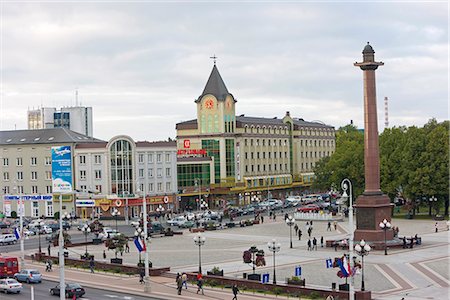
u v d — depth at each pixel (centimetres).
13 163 17088
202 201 18088
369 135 10325
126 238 10288
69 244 11131
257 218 14712
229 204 18600
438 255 9144
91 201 16100
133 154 16288
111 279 8031
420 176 13888
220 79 19850
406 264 8406
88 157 16225
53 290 6994
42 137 16900
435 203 14362
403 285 7094
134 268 8381
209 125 19525
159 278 7975
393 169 14612
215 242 11306
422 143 14150
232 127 19800
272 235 12156
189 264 8819
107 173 16050
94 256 9831
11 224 14975
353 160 15688
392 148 15162
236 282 7262
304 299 6575
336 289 6794
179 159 18125
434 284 7119
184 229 13900
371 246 9788
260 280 7325
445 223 13288
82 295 6844
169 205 17275
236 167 19850
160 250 10425
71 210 16262
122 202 16012
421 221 13838
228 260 9106
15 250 11006
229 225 13788
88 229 11281
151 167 16838
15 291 7119
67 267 9050
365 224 10175
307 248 10144
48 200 16512
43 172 16700
